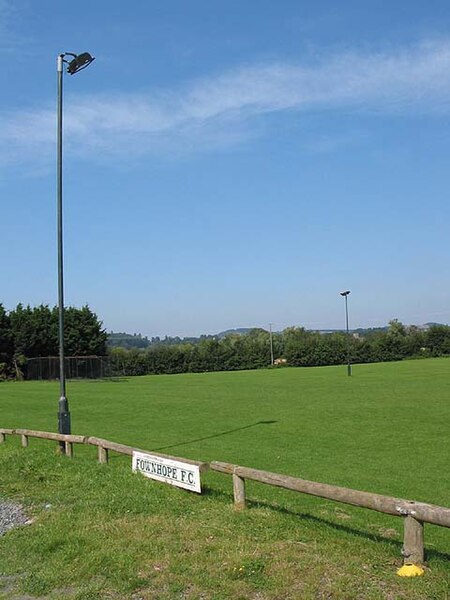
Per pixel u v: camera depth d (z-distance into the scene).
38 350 72.75
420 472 14.33
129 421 25.66
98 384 54.00
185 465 9.24
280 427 22.83
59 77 14.69
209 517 7.78
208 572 5.89
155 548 6.61
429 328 96.75
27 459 12.58
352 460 15.95
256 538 6.83
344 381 48.25
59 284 14.73
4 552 7.06
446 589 5.18
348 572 5.64
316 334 105.12
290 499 11.06
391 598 5.07
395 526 9.08
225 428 22.89
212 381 55.50
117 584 5.82
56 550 6.90
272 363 90.25
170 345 93.19
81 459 12.78
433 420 23.69
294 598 5.20
